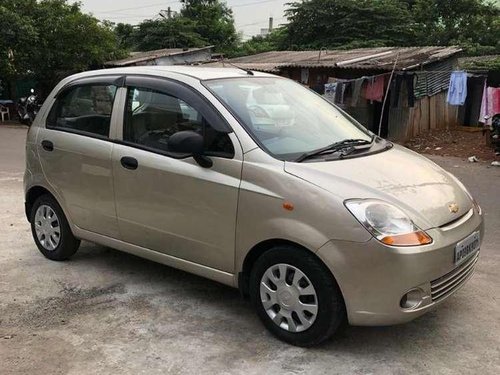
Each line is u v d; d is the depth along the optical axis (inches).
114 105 167.3
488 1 1227.9
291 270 129.6
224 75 161.6
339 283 121.1
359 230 117.8
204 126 144.6
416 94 615.8
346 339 136.1
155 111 157.2
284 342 134.2
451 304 156.6
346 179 126.6
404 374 120.4
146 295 163.6
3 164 427.5
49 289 168.2
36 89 1004.6
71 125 180.5
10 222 243.1
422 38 1069.1
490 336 138.0
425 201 128.1
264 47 1347.2
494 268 187.0
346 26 1089.4
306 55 819.4
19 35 841.5
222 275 143.4
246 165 134.6
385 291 117.9
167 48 1393.9
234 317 148.9
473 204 146.3
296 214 125.2
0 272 182.2
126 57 1072.8
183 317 148.9
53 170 182.2
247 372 121.3
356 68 613.6
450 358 127.3
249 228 133.5
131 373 121.3
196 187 142.5
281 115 154.5
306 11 1138.7
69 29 929.5
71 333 139.9
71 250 189.2
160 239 155.0
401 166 142.1
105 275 179.6
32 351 131.1
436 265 120.6
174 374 120.8
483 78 605.6
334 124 164.1
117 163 161.0
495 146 513.0
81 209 176.1
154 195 152.6
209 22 1504.7
